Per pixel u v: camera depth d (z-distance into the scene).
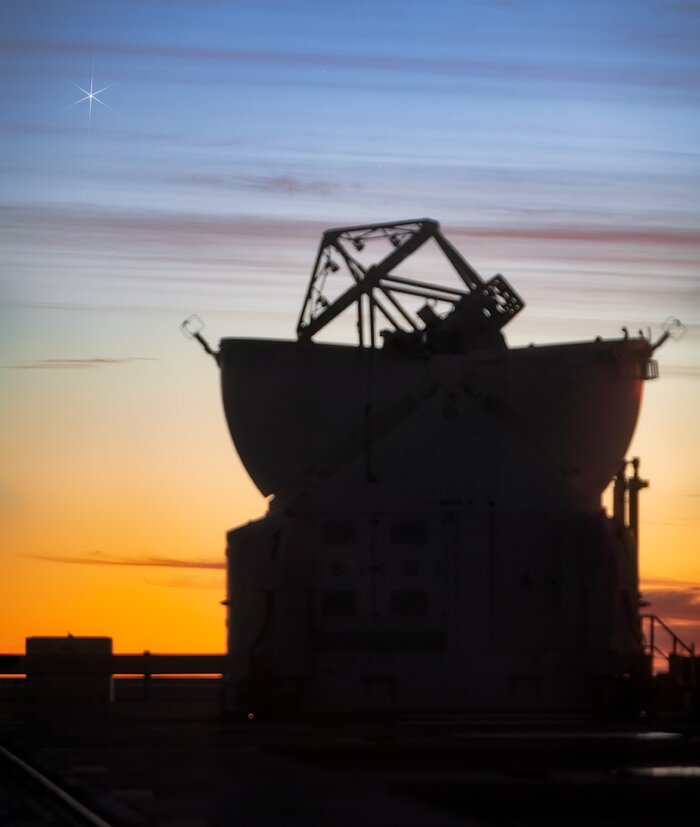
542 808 33.22
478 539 68.62
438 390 70.31
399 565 68.38
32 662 82.06
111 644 83.31
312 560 68.38
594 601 68.19
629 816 32.03
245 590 68.50
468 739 51.75
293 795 35.22
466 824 30.50
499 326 74.38
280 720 65.25
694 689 72.31
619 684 68.12
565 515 68.81
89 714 70.81
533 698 67.81
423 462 69.38
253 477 70.94
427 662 67.75
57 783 37.88
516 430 70.25
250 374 71.06
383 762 43.28
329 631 67.94
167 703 82.31
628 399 71.38
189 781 38.12
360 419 70.31
